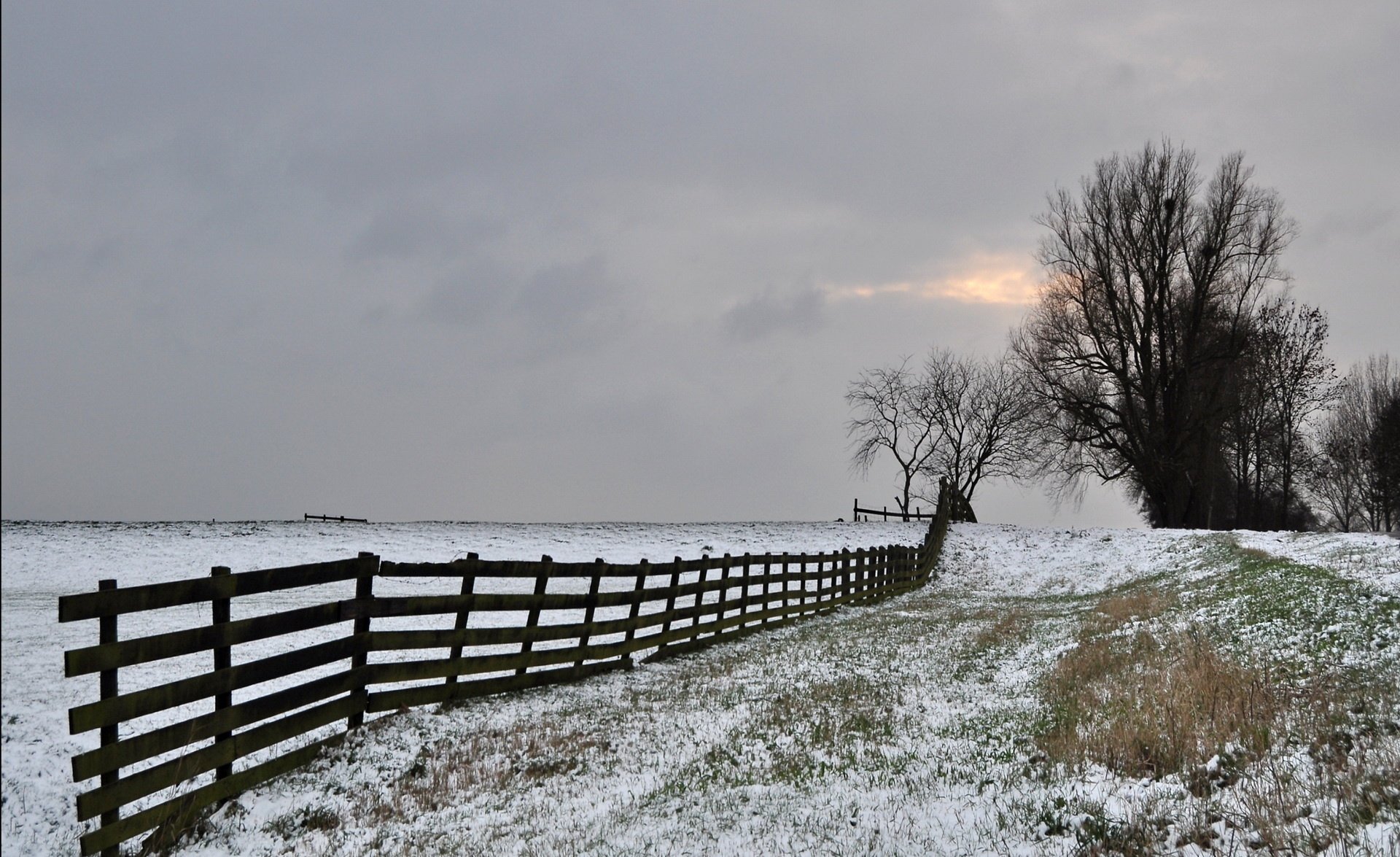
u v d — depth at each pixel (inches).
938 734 361.7
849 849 231.1
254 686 478.9
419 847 268.2
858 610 956.6
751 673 536.7
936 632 709.3
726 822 264.1
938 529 1509.6
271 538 1393.9
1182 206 1811.0
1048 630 669.3
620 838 257.9
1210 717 305.6
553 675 494.0
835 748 346.6
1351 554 722.8
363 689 371.6
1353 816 203.9
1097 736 312.3
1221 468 1945.1
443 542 1477.6
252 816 293.6
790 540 1690.5
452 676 423.8
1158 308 1808.6
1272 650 435.5
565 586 1068.5
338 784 319.0
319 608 344.8
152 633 622.8
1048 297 1972.2
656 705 447.8
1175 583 898.1
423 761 343.6
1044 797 256.8
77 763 244.4
